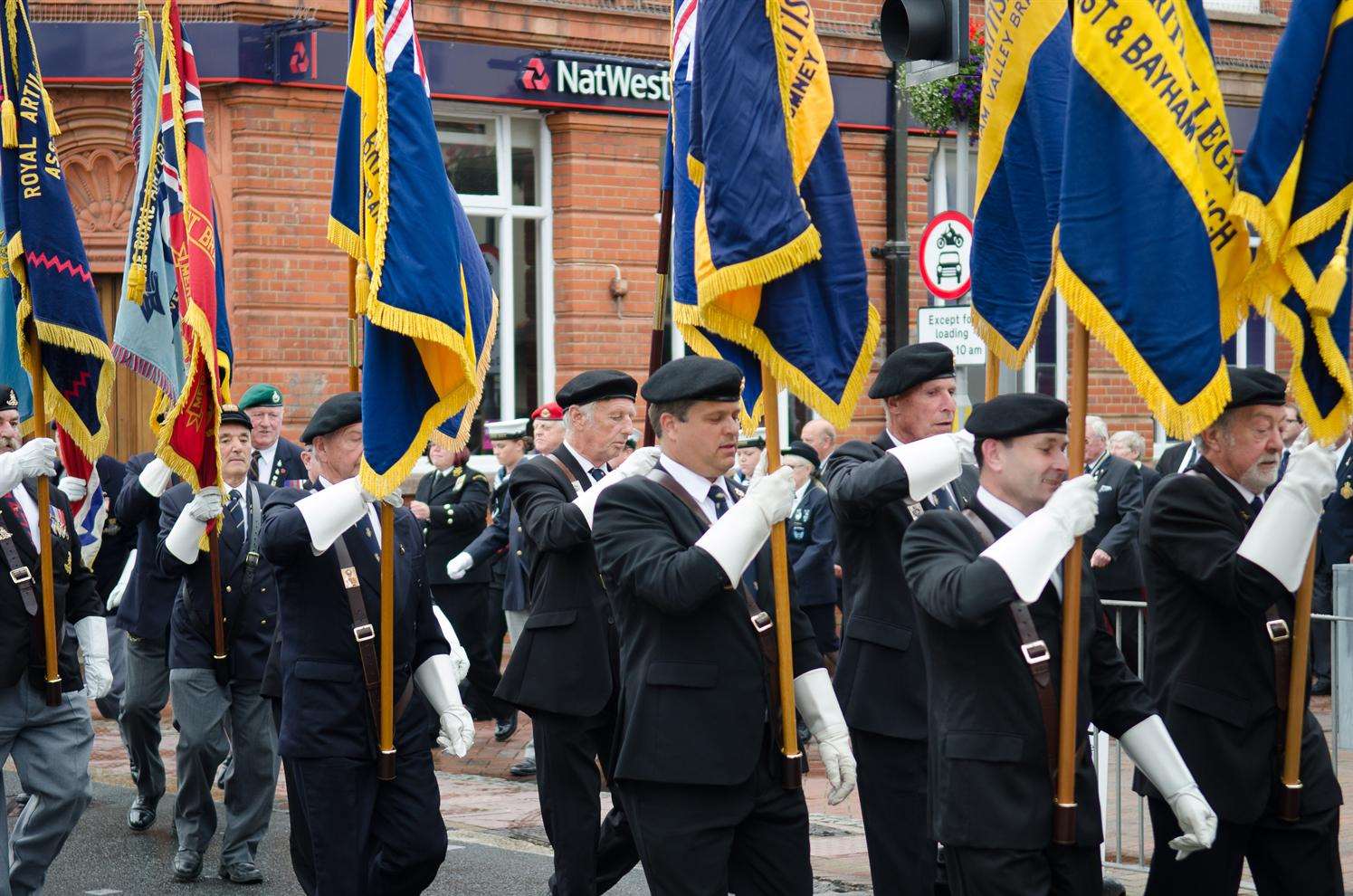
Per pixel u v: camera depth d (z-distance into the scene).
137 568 12.02
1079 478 6.38
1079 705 6.57
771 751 7.15
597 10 20.23
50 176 10.24
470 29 19.39
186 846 10.84
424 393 8.50
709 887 6.95
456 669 9.18
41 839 9.52
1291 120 7.34
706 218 7.71
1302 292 7.37
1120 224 6.81
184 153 10.88
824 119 8.00
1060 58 8.70
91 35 18.45
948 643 6.55
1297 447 7.64
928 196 22.80
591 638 9.13
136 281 11.97
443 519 15.55
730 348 8.05
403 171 8.47
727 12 7.68
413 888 8.46
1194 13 7.30
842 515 8.36
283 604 8.41
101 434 10.45
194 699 10.70
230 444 10.74
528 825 12.21
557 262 20.48
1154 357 6.79
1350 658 9.21
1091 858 6.57
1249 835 7.51
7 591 9.32
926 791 8.29
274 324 18.50
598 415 9.64
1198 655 7.43
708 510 7.32
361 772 8.27
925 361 8.65
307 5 18.50
